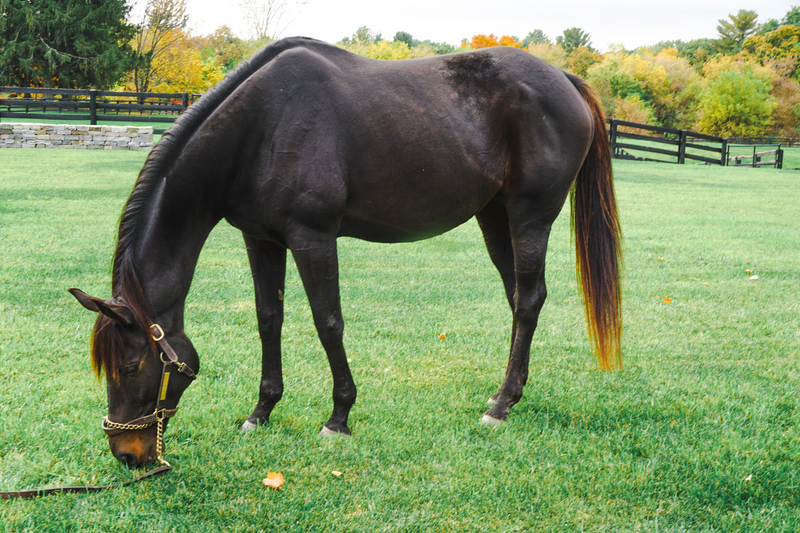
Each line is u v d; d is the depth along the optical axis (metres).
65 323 4.16
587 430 2.98
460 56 2.95
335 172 2.54
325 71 2.60
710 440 2.85
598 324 3.09
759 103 52.06
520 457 2.69
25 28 32.97
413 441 2.81
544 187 2.96
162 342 2.28
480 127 2.87
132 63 34.72
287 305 4.91
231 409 3.07
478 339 4.27
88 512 2.17
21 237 6.59
